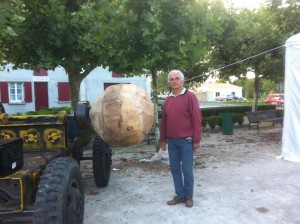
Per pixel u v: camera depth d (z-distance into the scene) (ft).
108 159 19.65
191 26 22.15
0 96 74.38
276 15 41.19
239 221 14.10
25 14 26.20
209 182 19.65
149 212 15.40
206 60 51.85
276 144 32.19
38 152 14.38
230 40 44.75
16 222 12.39
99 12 22.40
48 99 80.23
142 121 12.88
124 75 26.76
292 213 14.83
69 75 34.50
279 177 20.45
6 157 10.27
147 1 21.15
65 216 10.29
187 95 15.56
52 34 26.78
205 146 31.96
